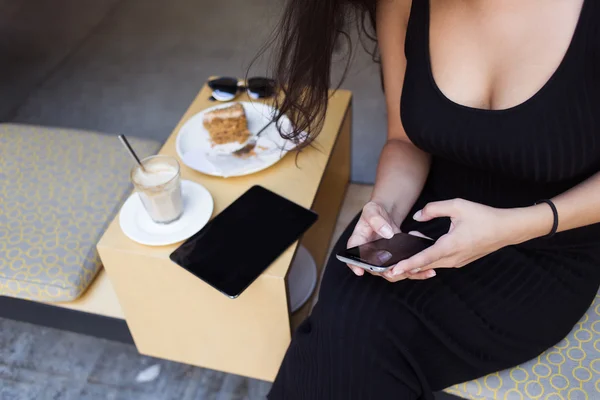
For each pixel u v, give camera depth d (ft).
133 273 3.99
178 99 8.15
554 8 3.10
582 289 3.55
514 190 3.52
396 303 3.37
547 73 3.10
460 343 3.39
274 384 3.70
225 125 4.57
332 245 5.28
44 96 8.36
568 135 3.07
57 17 9.98
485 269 3.53
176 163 3.98
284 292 3.79
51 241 4.48
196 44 9.17
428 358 3.37
